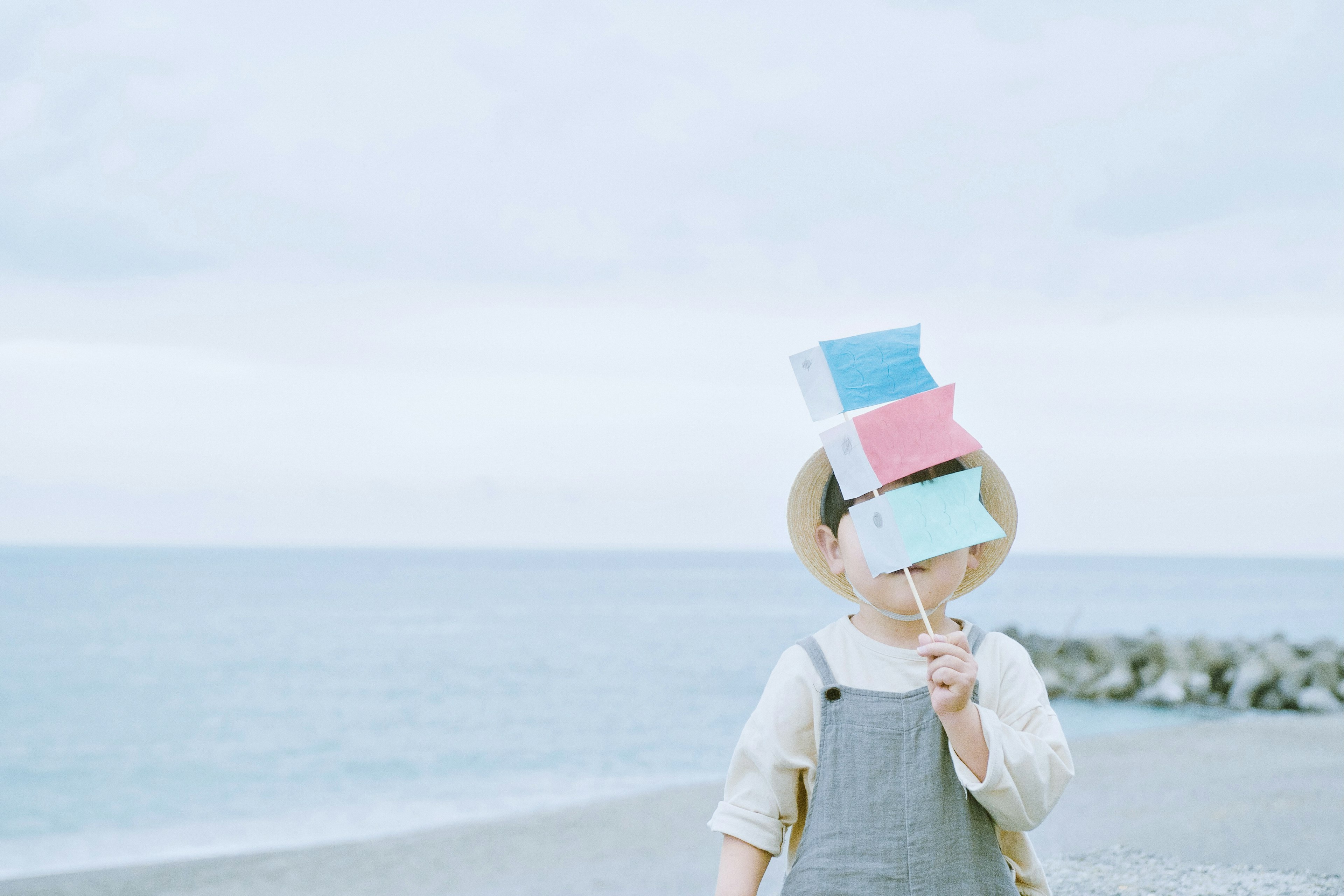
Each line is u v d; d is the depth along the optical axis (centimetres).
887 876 166
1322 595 9212
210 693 3062
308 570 13838
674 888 663
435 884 701
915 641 181
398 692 2986
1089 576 14762
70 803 1544
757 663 3688
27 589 8962
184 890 736
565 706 2595
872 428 174
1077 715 1845
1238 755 921
